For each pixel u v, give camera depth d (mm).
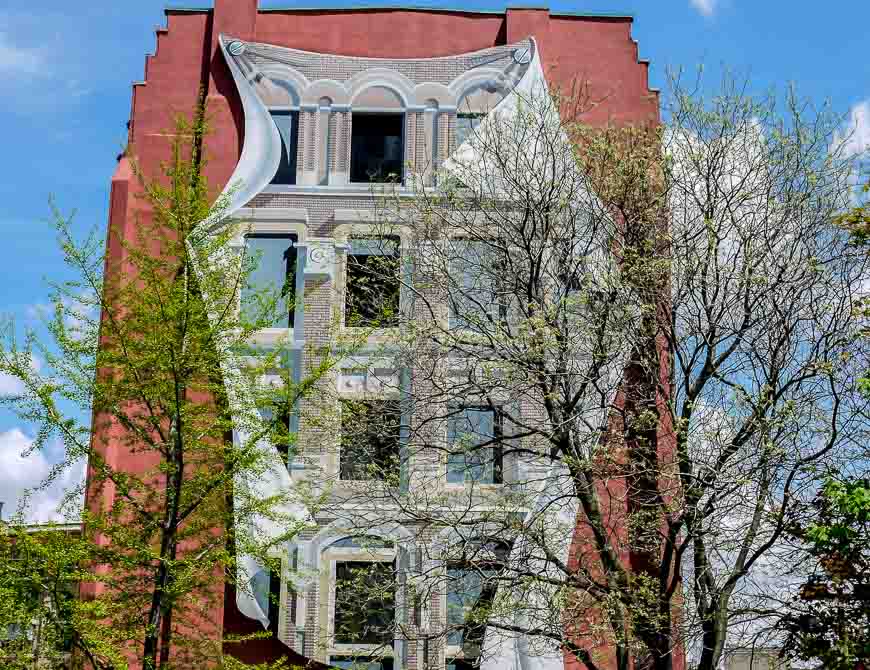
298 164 30766
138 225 25844
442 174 26656
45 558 21781
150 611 22984
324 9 32188
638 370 26969
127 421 23828
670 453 24094
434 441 27719
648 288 23031
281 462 27469
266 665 23828
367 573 25203
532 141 28266
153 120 31531
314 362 28969
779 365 22094
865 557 21188
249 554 24844
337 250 30031
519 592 23781
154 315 23641
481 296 26562
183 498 24047
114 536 22938
